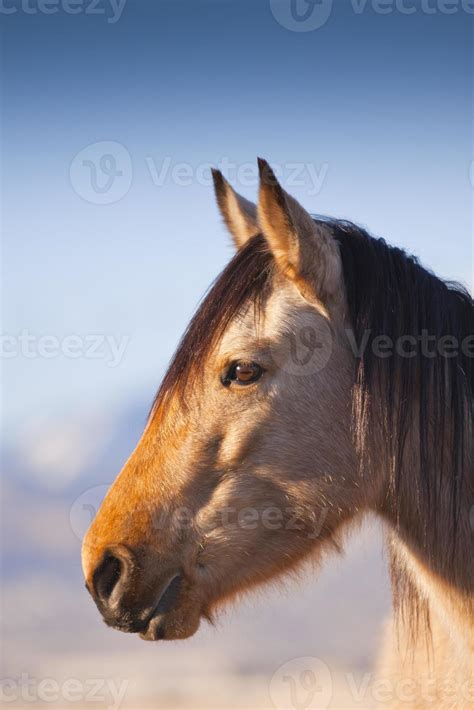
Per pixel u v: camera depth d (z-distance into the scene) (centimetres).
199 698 2159
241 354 675
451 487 677
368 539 775
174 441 690
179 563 692
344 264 704
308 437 684
